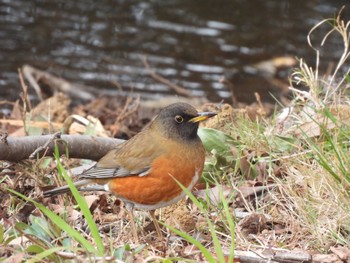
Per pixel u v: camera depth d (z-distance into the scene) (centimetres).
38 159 1120
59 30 2183
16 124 1408
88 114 1576
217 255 892
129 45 2108
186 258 936
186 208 1070
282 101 1725
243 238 988
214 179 1112
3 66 1977
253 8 2283
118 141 1222
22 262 881
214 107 1326
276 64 1981
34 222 972
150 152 973
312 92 1230
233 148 1173
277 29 2156
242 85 1902
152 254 925
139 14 2273
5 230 999
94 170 1003
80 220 1052
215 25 2198
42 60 2022
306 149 1165
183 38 2133
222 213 1034
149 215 1073
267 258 926
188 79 1931
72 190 884
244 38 2122
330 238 972
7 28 2181
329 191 1025
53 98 1568
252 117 1299
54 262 874
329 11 2238
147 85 1908
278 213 1048
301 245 977
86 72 1975
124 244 974
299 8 2266
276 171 1137
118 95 1848
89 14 2278
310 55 2005
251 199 1101
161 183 972
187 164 977
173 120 980
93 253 864
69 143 1186
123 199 1001
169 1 2344
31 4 2323
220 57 2034
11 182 1114
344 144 1125
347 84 1330
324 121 1166
